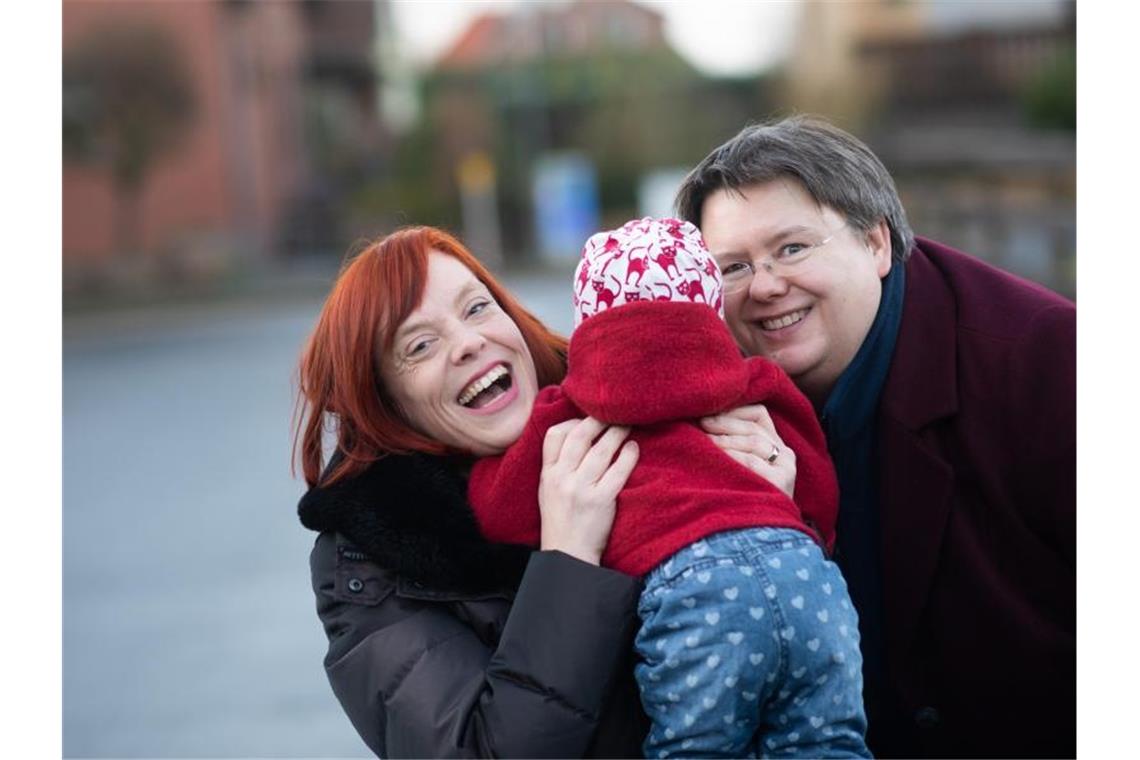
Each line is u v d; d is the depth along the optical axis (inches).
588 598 75.3
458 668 78.3
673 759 73.2
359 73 1756.9
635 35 1685.5
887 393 93.5
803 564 73.6
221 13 1457.9
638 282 78.6
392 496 81.7
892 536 93.5
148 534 333.4
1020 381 92.1
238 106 1494.8
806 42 1237.7
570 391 80.4
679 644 72.4
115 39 1334.9
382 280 84.2
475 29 2121.1
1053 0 1114.7
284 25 1568.7
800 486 81.0
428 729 76.4
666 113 1520.7
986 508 93.1
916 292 95.4
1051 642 92.3
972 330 94.1
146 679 219.8
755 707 73.0
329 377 86.0
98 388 701.9
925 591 92.8
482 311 85.6
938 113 1128.8
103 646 240.7
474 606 80.7
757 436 79.2
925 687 95.3
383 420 84.3
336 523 82.1
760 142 92.0
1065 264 666.2
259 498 372.2
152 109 1354.6
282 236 1536.7
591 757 76.8
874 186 93.4
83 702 210.1
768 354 93.5
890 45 1190.9
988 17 1141.7
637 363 77.5
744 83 1459.2
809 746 73.3
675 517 75.5
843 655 73.3
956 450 93.1
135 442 499.8
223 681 216.5
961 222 794.8
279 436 487.2
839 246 91.6
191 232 1422.2
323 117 1648.6
